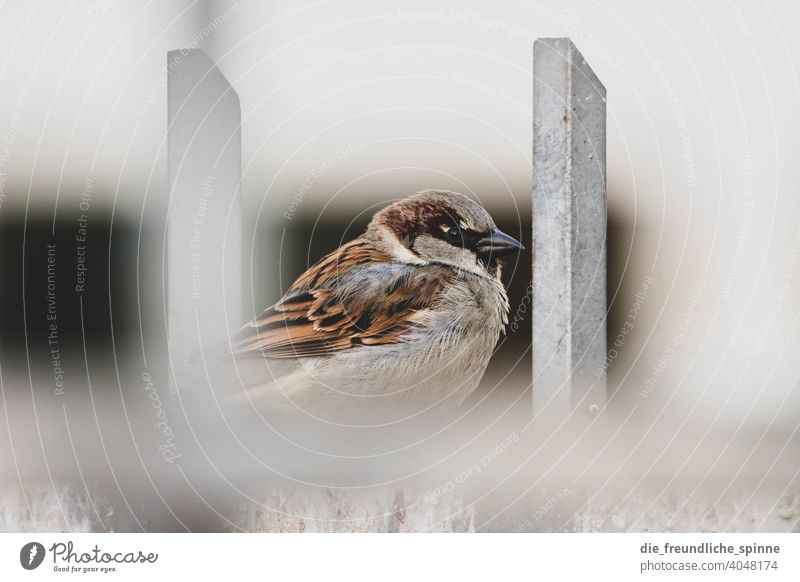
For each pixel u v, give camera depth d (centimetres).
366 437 588
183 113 618
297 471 512
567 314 513
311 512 498
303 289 662
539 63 513
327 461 527
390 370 652
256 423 590
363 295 657
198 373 619
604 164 543
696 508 497
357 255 682
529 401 652
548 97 511
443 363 666
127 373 731
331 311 655
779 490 505
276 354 639
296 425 600
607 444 529
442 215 688
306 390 638
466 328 673
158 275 736
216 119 641
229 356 629
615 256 743
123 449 541
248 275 724
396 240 688
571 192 512
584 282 525
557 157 512
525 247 745
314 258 748
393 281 664
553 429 515
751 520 500
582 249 523
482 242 688
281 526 505
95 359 784
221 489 512
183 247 624
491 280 689
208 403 600
